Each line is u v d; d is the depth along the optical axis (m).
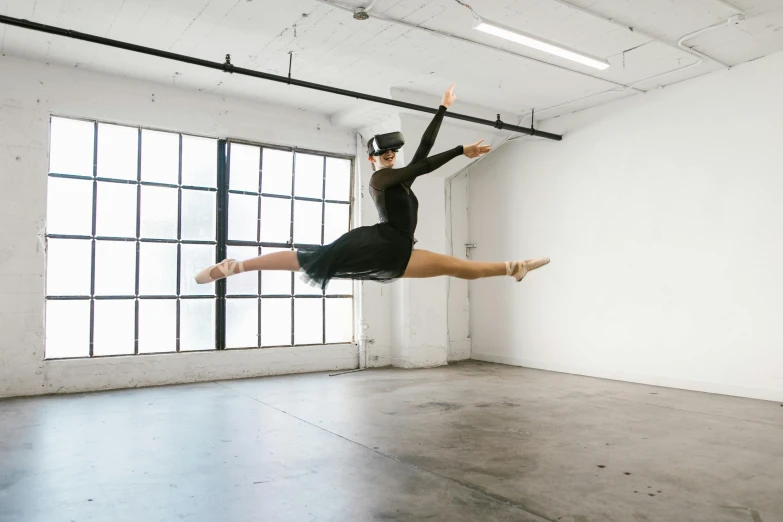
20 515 3.27
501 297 9.97
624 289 8.11
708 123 7.25
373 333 9.41
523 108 8.82
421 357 9.44
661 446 4.69
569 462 4.25
